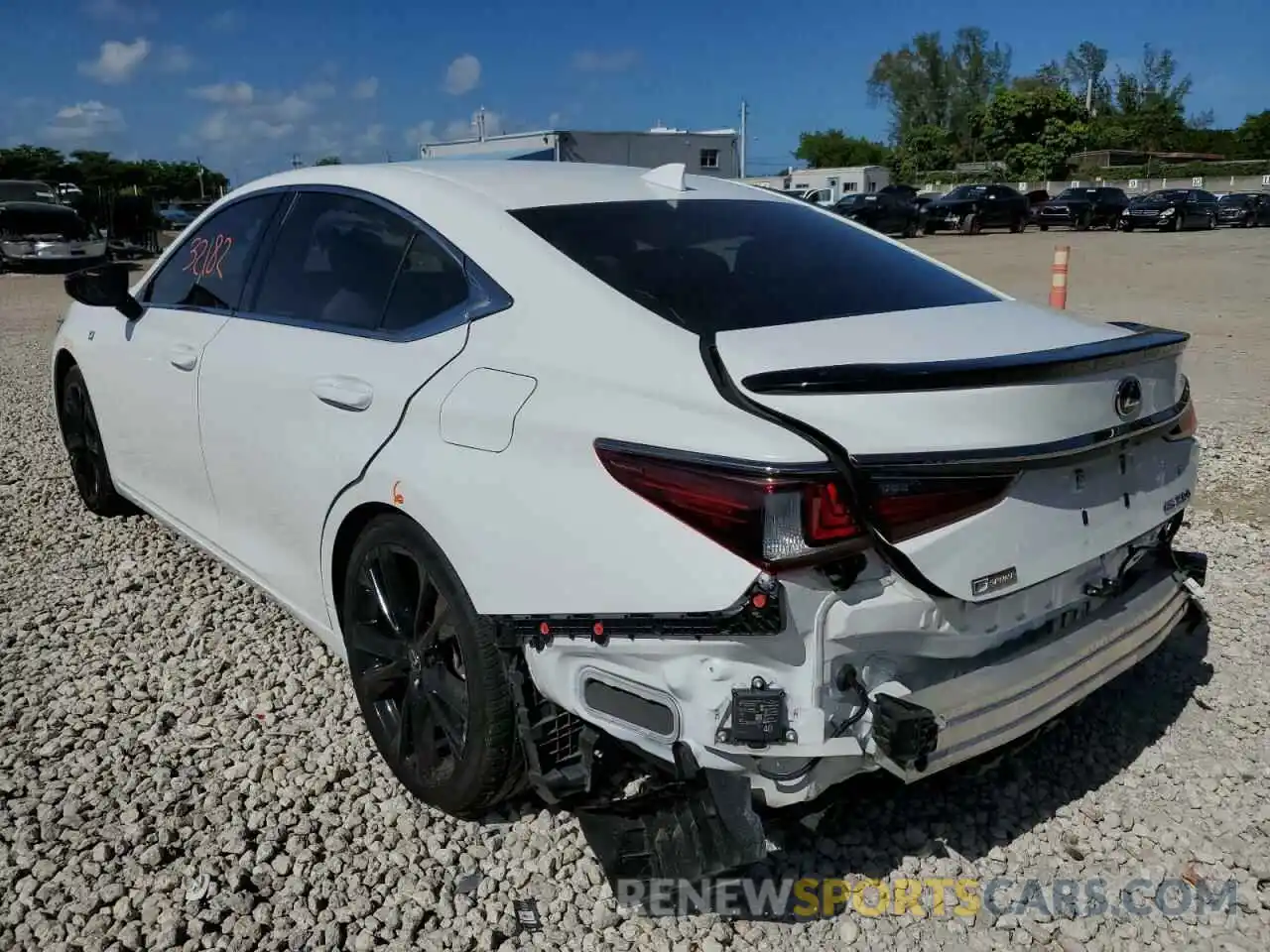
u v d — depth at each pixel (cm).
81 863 278
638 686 232
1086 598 266
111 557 491
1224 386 898
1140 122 8638
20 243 2481
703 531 216
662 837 233
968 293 311
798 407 219
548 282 272
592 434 235
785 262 301
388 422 284
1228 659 385
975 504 225
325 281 337
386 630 306
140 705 358
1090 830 294
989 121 7050
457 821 297
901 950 252
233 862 281
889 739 221
